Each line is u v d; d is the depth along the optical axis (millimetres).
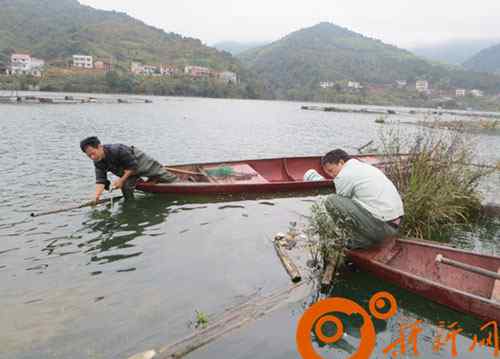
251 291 4449
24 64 109125
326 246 4957
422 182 6117
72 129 20672
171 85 108812
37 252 5340
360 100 138750
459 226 6645
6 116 25156
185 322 3844
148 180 8203
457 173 6840
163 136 20016
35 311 3969
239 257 5324
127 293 4352
